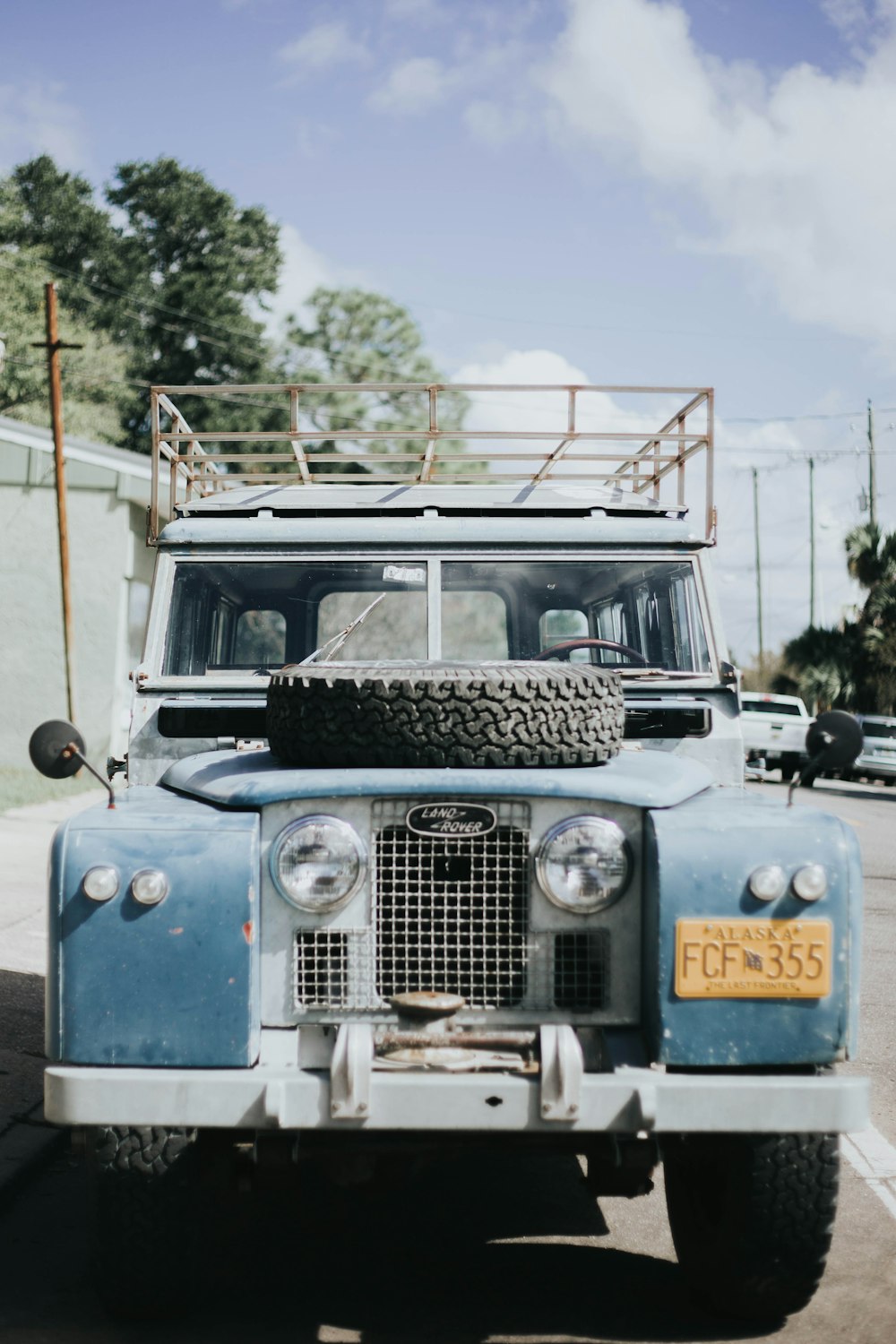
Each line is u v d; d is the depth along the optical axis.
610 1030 3.48
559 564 4.81
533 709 3.60
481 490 5.12
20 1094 5.58
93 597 22.47
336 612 4.80
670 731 4.52
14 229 49.12
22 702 22.41
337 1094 3.18
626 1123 3.21
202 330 46.81
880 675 38.44
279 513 5.00
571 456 5.56
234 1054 3.29
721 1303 3.70
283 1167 3.43
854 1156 5.30
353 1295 3.90
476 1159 5.25
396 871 3.47
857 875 3.39
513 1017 3.46
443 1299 3.88
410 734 3.58
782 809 3.55
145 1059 3.30
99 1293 3.58
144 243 50.16
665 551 4.82
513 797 3.47
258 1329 3.64
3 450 22.38
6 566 22.47
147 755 4.54
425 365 47.78
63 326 42.66
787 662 41.91
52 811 15.99
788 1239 3.49
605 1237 4.43
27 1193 4.74
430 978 3.46
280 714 3.74
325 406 45.53
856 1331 3.70
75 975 3.32
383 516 4.98
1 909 9.70
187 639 4.72
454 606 4.79
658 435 5.04
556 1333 3.65
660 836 3.37
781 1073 3.40
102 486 22.41
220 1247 3.88
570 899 3.44
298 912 3.44
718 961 3.32
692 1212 3.93
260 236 50.19
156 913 3.32
